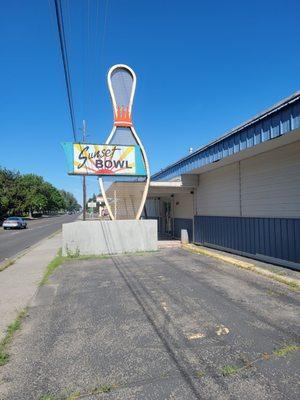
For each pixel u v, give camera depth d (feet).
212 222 54.13
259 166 41.16
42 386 13.32
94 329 19.17
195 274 33.12
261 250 40.45
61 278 34.01
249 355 15.11
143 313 21.54
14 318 21.80
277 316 20.10
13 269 41.34
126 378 13.60
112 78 53.31
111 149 52.37
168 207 81.92
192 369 14.07
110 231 50.90
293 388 12.42
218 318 20.06
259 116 32.86
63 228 49.62
